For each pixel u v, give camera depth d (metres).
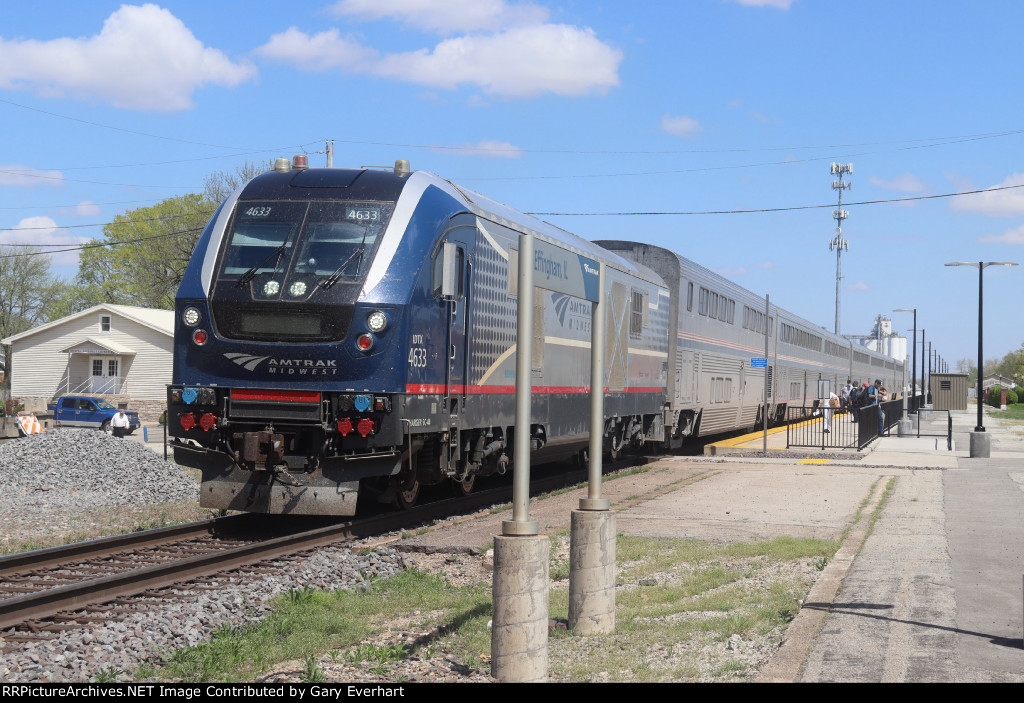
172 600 7.86
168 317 53.31
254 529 11.94
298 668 6.30
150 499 15.73
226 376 10.95
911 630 6.67
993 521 11.96
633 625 7.08
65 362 51.09
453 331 11.94
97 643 6.60
